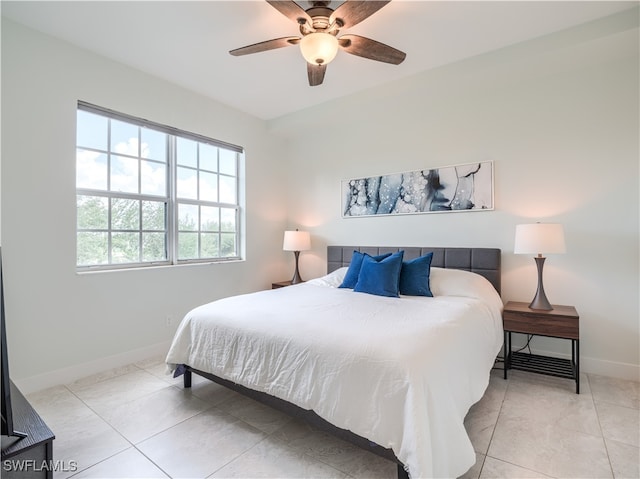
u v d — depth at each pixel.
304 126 3.99
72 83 2.50
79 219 2.65
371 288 2.77
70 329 2.50
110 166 2.83
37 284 2.34
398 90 3.08
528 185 2.87
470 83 2.91
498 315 2.51
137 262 3.02
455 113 3.21
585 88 2.65
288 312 2.09
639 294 2.47
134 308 2.88
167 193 3.26
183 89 3.25
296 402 1.62
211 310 2.23
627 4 2.08
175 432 1.85
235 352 1.94
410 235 3.46
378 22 2.23
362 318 1.93
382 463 1.59
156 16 2.18
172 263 3.27
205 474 1.52
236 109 3.78
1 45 2.17
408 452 1.26
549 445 1.71
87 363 2.59
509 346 2.60
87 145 2.69
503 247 2.97
